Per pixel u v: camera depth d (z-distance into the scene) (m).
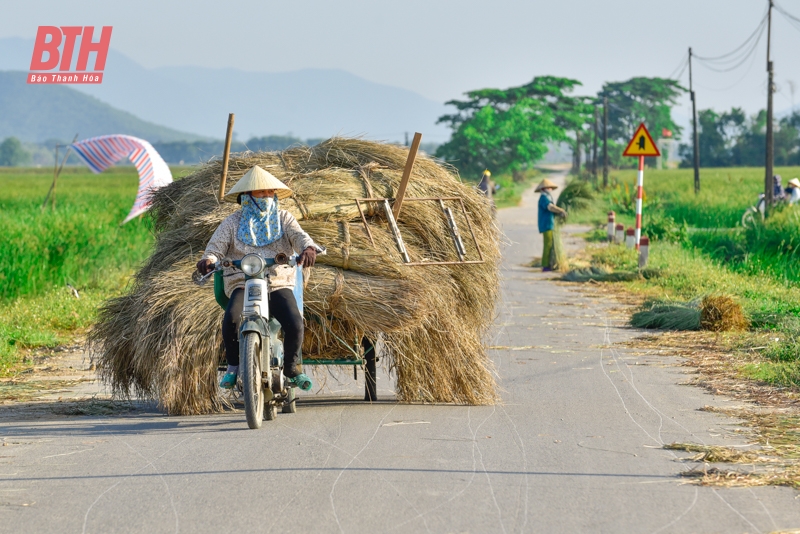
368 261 28.62
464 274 30.95
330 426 25.95
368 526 16.92
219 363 28.16
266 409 26.84
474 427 25.64
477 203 32.28
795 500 18.45
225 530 16.80
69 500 18.83
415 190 31.12
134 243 81.19
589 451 22.64
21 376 36.75
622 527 16.84
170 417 27.86
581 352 40.16
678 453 22.44
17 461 22.22
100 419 27.84
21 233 68.06
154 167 95.19
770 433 24.48
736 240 82.56
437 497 18.72
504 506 18.11
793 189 119.06
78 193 171.00
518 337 44.66
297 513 17.72
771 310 47.28
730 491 19.11
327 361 28.67
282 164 31.67
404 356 29.20
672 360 37.62
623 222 139.38
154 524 17.22
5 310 51.06
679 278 65.38
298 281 26.28
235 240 25.89
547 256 80.50
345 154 32.25
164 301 27.83
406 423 26.33
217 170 31.84
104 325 29.70
